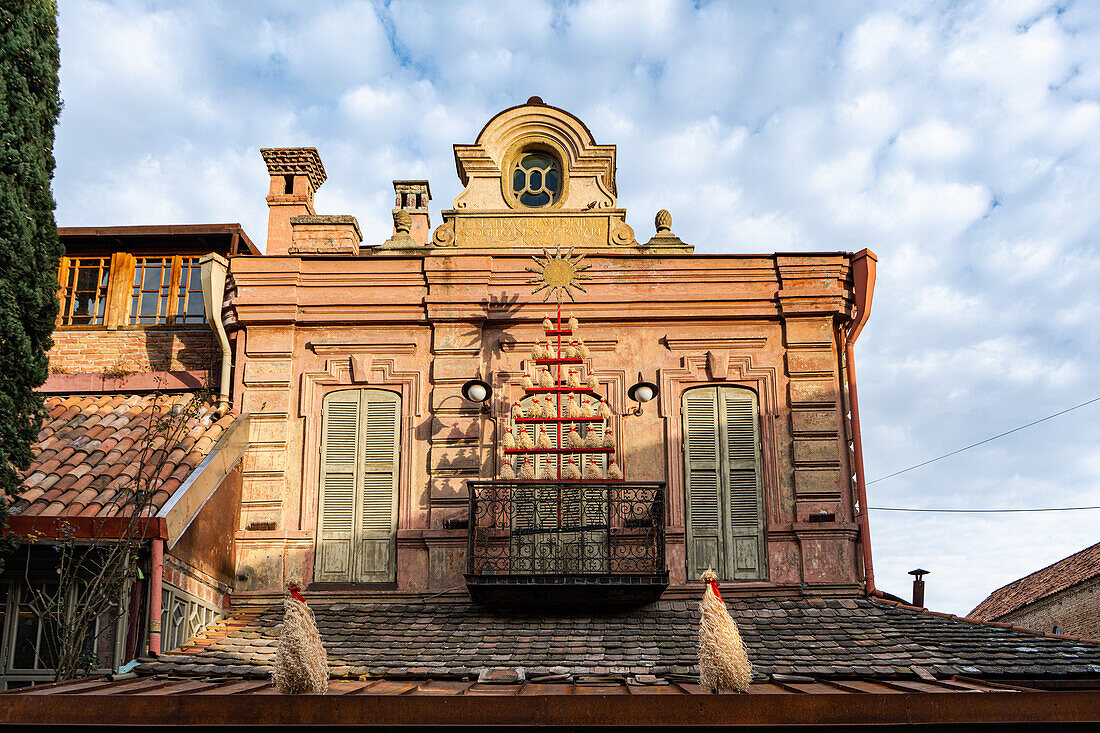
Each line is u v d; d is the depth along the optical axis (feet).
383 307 45.52
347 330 45.70
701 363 44.83
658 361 44.88
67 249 50.11
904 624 38.01
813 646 35.58
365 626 38.73
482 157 48.21
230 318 45.80
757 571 42.19
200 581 38.86
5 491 36.19
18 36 37.40
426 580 41.78
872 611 39.60
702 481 43.42
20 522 34.68
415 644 36.50
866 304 44.32
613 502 40.98
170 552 36.06
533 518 42.16
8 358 35.06
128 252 50.14
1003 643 35.73
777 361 44.78
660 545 39.88
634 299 45.11
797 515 42.60
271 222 49.90
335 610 40.63
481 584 38.78
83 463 39.68
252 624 39.47
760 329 45.24
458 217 47.39
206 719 26.18
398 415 44.60
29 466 37.76
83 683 31.17
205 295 45.24
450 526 42.11
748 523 42.83
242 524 43.06
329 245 48.96
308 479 43.68
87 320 49.32
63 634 33.81
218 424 42.88
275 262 46.03
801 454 43.34
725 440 43.98
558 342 42.60
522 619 39.40
